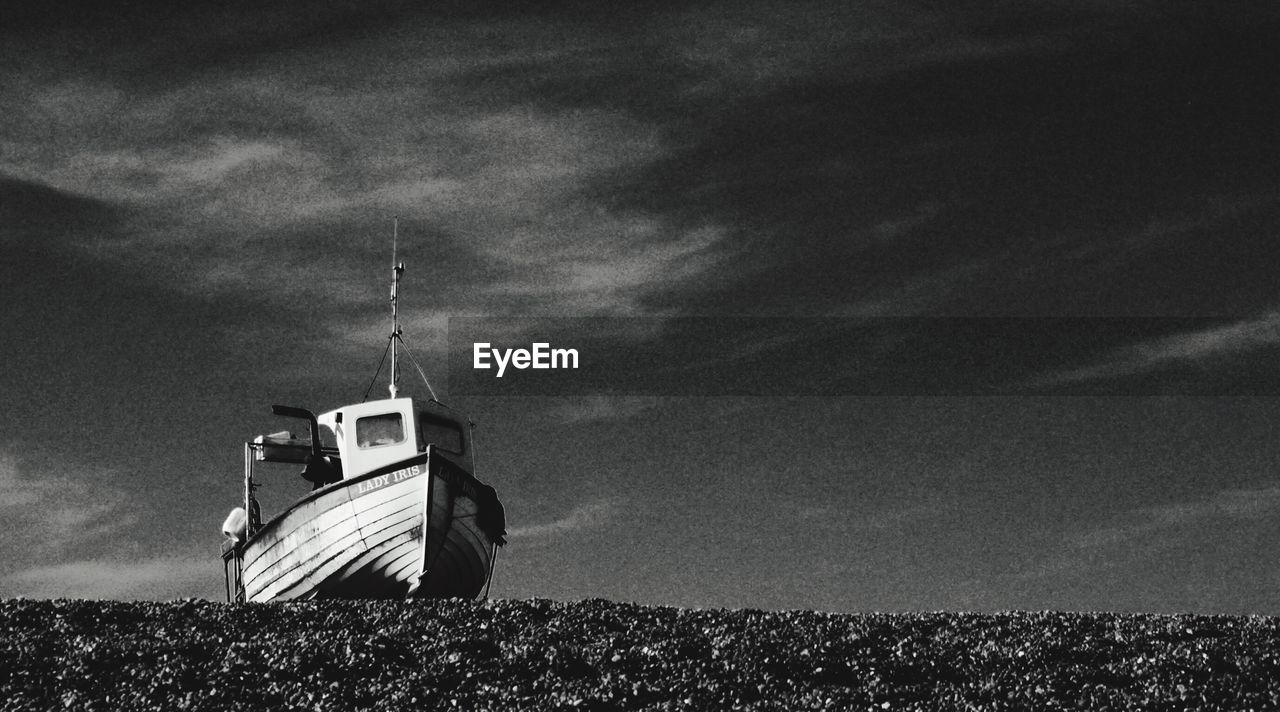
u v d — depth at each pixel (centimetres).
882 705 2062
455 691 2100
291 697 2036
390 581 3094
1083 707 2066
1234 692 2148
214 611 2505
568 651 2280
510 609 2553
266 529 3247
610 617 2542
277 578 3197
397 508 3061
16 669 2106
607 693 2094
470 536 3167
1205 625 2580
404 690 2083
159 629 2367
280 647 2261
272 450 3472
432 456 3066
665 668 2223
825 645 2366
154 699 2011
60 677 2078
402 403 3195
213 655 2222
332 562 3084
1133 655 2364
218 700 2014
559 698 2059
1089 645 2408
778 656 2292
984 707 2050
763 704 2055
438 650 2280
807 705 2053
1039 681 2195
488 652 2289
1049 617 2669
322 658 2208
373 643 2286
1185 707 2081
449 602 2625
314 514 3117
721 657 2295
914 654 2333
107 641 2261
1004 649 2373
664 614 2598
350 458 3159
